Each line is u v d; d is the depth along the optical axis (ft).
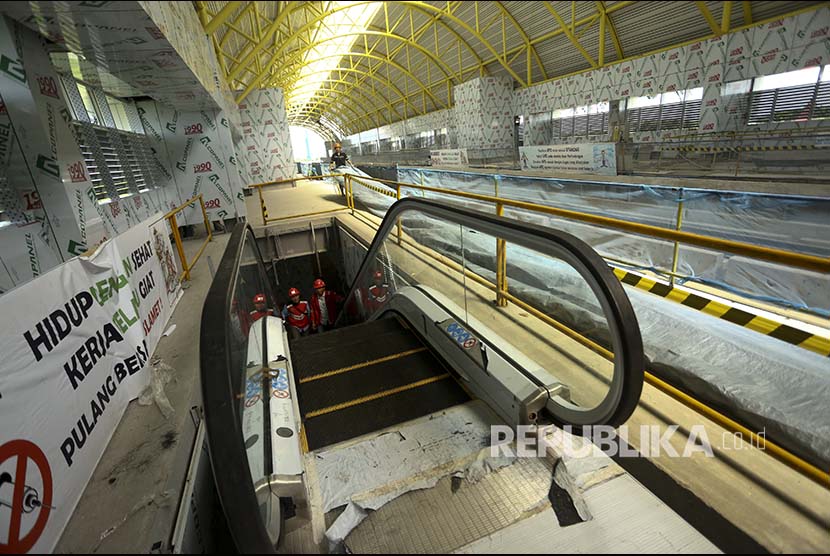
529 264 12.01
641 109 22.66
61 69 10.24
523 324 8.02
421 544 3.69
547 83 31.40
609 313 3.96
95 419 5.08
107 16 5.71
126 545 3.75
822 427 5.08
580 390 5.89
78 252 9.21
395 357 7.48
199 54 11.18
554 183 16.55
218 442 2.84
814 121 17.29
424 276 11.87
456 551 3.60
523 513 3.90
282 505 4.18
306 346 8.23
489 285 9.23
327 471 4.71
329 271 26.43
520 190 18.81
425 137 73.31
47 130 8.46
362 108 92.17
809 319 7.18
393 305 9.73
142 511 4.15
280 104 36.40
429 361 7.26
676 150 21.30
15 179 8.42
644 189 12.57
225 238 19.26
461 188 24.66
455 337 6.72
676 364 6.56
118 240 6.89
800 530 3.45
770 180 16.96
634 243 12.10
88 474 4.61
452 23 39.32
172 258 10.77
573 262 4.44
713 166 19.95
